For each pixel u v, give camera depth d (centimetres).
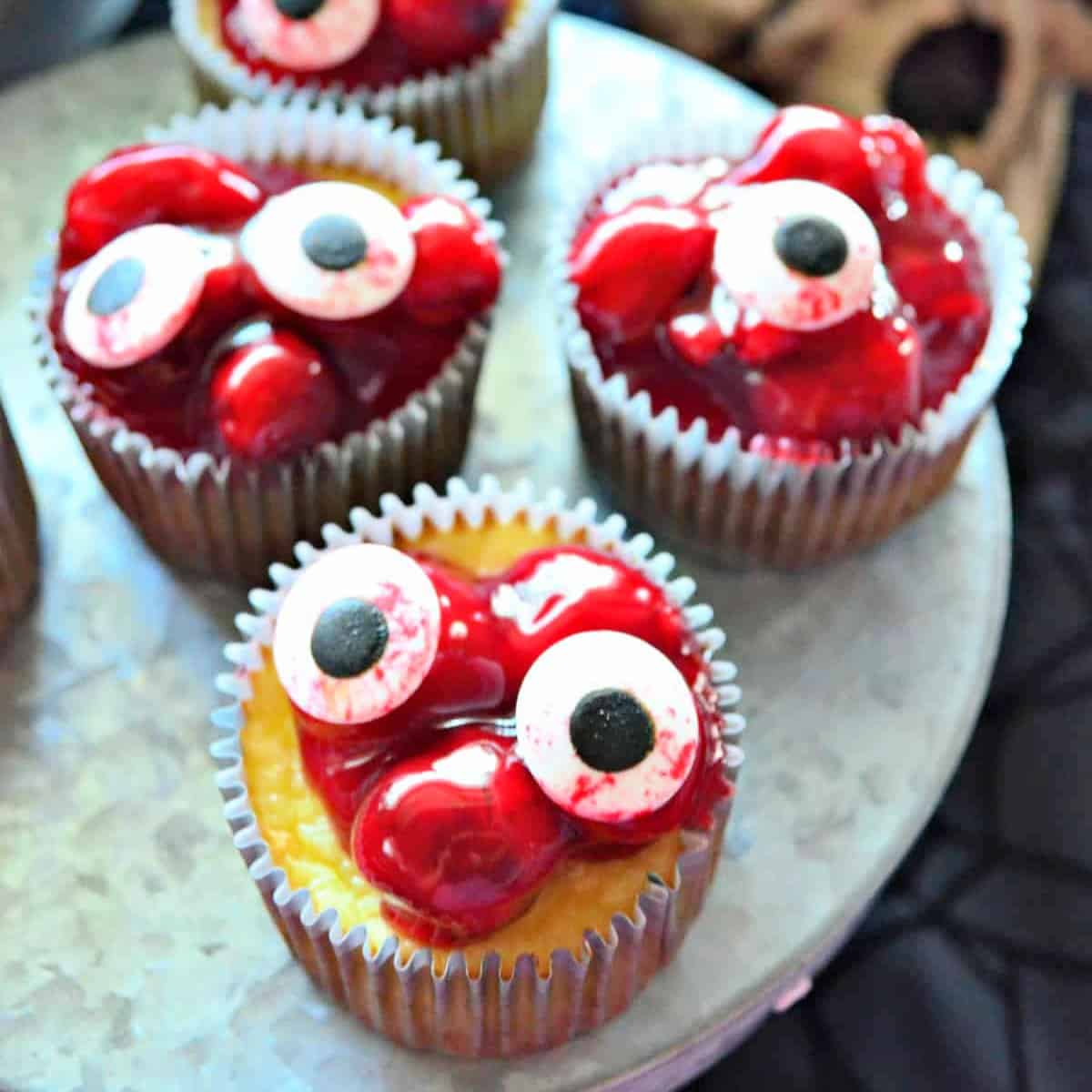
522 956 21
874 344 24
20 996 23
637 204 26
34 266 29
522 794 20
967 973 33
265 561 26
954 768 26
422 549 24
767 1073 32
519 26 29
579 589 22
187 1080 23
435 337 25
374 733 21
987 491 28
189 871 24
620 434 26
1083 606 37
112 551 27
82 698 26
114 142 31
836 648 27
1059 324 40
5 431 24
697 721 21
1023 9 40
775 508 26
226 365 24
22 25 34
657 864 21
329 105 28
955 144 39
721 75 35
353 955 21
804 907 24
